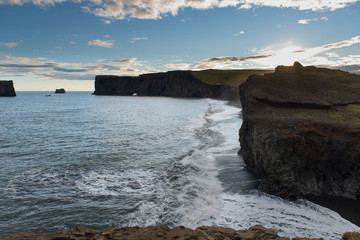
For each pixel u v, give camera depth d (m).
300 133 15.20
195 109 71.44
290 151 14.56
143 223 10.49
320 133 15.23
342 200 13.38
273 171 14.57
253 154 17.56
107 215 11.27
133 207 11.98
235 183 15.27
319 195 13.81
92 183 15.37
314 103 24.47
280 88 29.34
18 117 58.09
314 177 14.62
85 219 10.98
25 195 13.55
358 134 15.08
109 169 18.19
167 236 8.00
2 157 21.67
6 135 33.28
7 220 10.93
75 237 7.94
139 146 25.53
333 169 14.96
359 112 22.72
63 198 13.17
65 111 75.00
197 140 27.75
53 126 42.38
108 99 159.38
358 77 34.97
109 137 30.95
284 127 15.98
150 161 20.11
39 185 15.05
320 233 9.77
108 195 13.48
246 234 8.44
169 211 11.39
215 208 11.88
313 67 39.84
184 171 16.89
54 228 10.31
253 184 15.15
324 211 11.87
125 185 14.96
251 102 25.94
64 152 23.42
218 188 14.41
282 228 10.12
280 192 13.73
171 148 24.41
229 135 29.03
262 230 8.77
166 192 13.67
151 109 76.88
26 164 19.52
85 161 20.30
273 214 11.39
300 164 14.34
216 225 10.28
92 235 8.38
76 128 39.56
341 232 9.88
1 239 7.71
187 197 12.83
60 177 16.48
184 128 36.72
